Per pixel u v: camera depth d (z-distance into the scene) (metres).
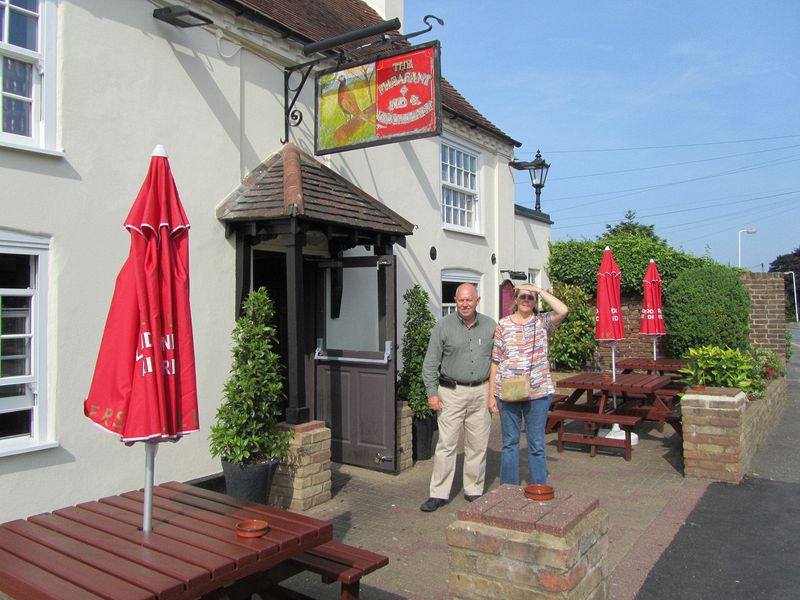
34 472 4.78
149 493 3.10
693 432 6.74
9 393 4.75
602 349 14.60
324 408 7.46
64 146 5.03
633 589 4.18
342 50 7.33
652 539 5.03
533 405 5.59
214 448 5.53
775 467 7.18
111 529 3.15
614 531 5.20
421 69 6.50
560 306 5.61
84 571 2.65
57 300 4.97
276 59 7.16
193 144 6.12
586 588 3.05
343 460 7.30
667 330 12.77
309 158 7.14
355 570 3.32
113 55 5.42
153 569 2.65
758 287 13.05
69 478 5.00
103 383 2.95
